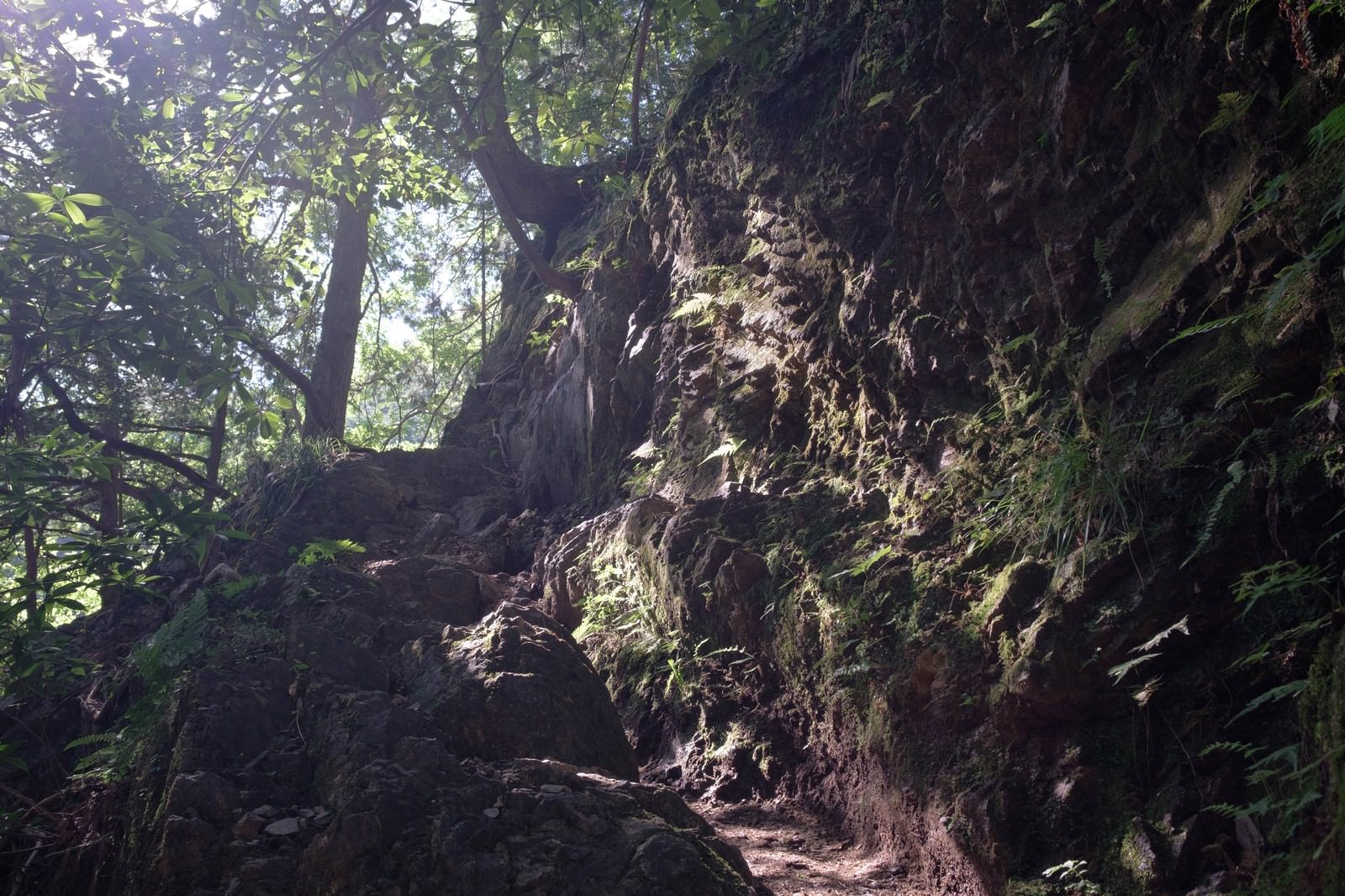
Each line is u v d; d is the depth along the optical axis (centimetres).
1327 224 320
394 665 509
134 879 363
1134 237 445
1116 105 454
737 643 587
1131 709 353
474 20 736
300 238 1152
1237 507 344
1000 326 506
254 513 992
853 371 613
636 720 619
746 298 760
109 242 512
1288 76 358
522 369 1274
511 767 387
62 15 682
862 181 639
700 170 875
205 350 646
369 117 975
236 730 416
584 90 1328
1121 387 411
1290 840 273
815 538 563
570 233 1348
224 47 720
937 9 570
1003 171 511
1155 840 320
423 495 1055
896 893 395
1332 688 260
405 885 326
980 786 378
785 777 524
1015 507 451
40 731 568
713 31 749
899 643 459
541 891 319
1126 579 370
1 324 569
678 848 333
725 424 732
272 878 339
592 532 798
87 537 561
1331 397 315
